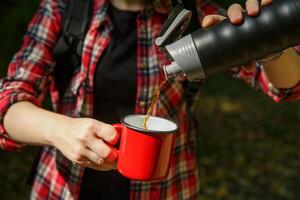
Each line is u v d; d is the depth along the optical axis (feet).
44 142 5.21
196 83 5.82
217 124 22.43
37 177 6.17
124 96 5.84
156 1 5.84
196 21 5.82
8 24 27.66
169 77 4.77
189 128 6.13
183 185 6.11
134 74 5.80
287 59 5.56
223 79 28.60
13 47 25.96
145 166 4.83
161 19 5.91
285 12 4.44
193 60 4.59
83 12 5.87
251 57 4.61
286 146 20.72
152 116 5.36
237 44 4.54
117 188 5.91
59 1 5.93
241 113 24.16
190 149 6.19
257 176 17.61
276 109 24.99
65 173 5.94
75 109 5.88
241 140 20.94
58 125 5.08
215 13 5.95
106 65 5.77
